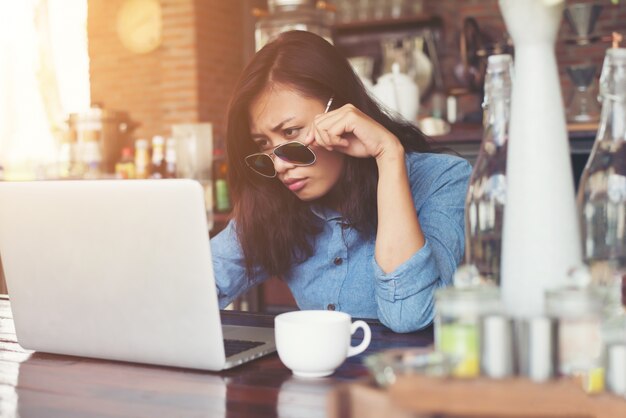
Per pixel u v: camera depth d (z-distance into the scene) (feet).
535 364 2.53
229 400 3.38
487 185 3.44
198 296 3.76
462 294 2.60
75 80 20.38
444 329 2.63
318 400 3.34
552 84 2.95
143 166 13.66
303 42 5.23
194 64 20.01
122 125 17.87
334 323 3.67
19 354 4.41
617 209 3.33
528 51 2.97
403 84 12.44
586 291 2.60
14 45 19.26
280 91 5.11
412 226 4.58
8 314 5.55
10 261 4.32
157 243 3.79
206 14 20.39
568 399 2.44
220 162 12.42
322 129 4.76
